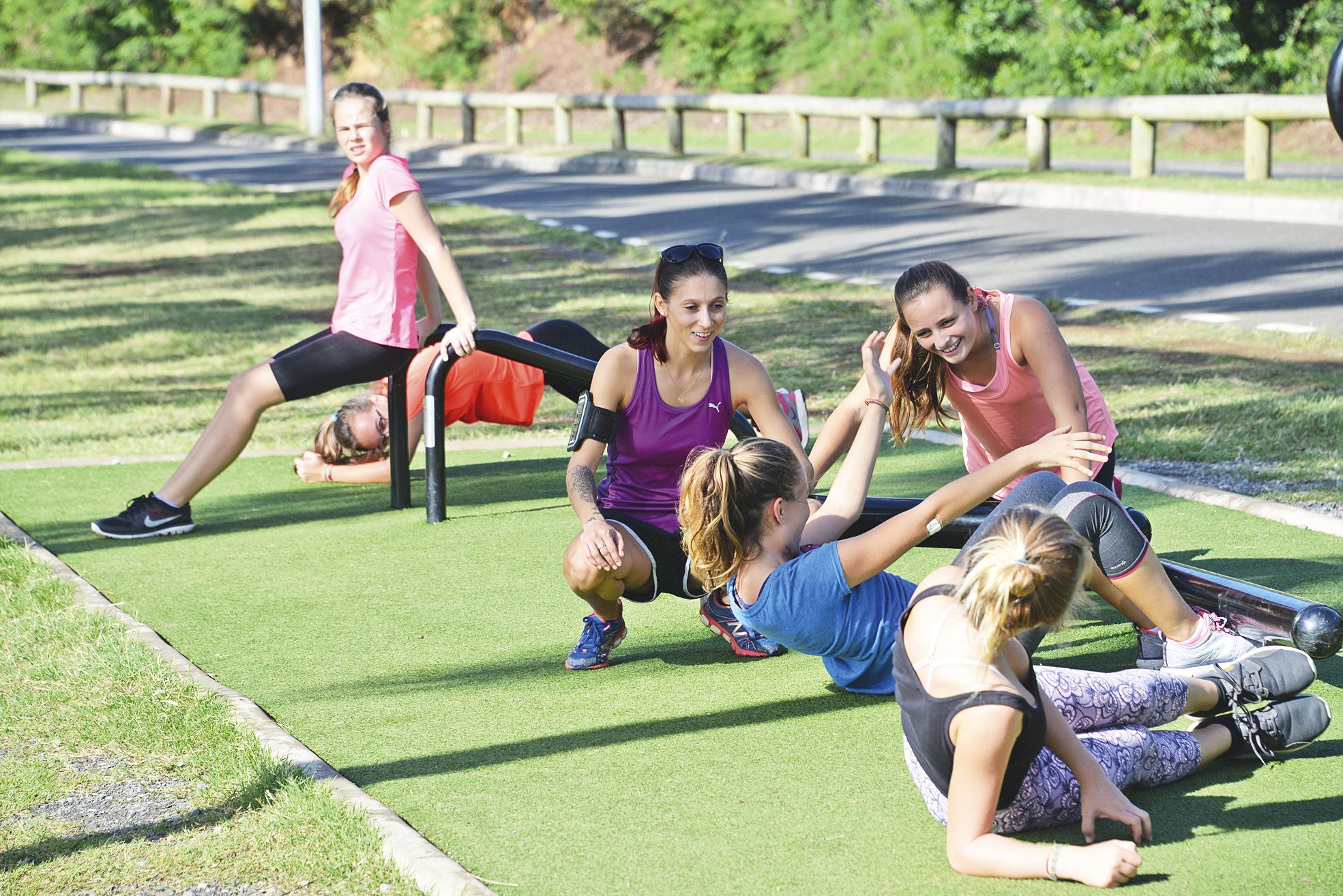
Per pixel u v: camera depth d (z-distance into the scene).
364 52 57.88
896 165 29.94
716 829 5.07
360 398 10.73
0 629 7.29
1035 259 19.39
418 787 5.49
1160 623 5.92
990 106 27.95
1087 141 36.66
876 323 16.05
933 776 4.77
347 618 7.53
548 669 6.78
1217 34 34.72
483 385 10.41
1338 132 7.85
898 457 10.70
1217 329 14.74
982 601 4.45
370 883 4.71
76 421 12.83
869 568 5.77
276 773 5.50
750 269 19.91
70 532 9.32
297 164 36.84
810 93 44.59
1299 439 10.54
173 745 5.85
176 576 8.35
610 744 5.88
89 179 32.84
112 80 55.12
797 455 6.80
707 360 6.72
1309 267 17.70
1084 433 5.66
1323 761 5.54
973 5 38.75
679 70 48.66
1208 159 32.22
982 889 4.61
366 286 9.17
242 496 10.30
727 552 5.71
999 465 5.68
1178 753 5.27
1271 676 5.47
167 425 12.62
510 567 8.38
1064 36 37.19
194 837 5.09
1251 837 4.92
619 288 18.98
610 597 6.66
